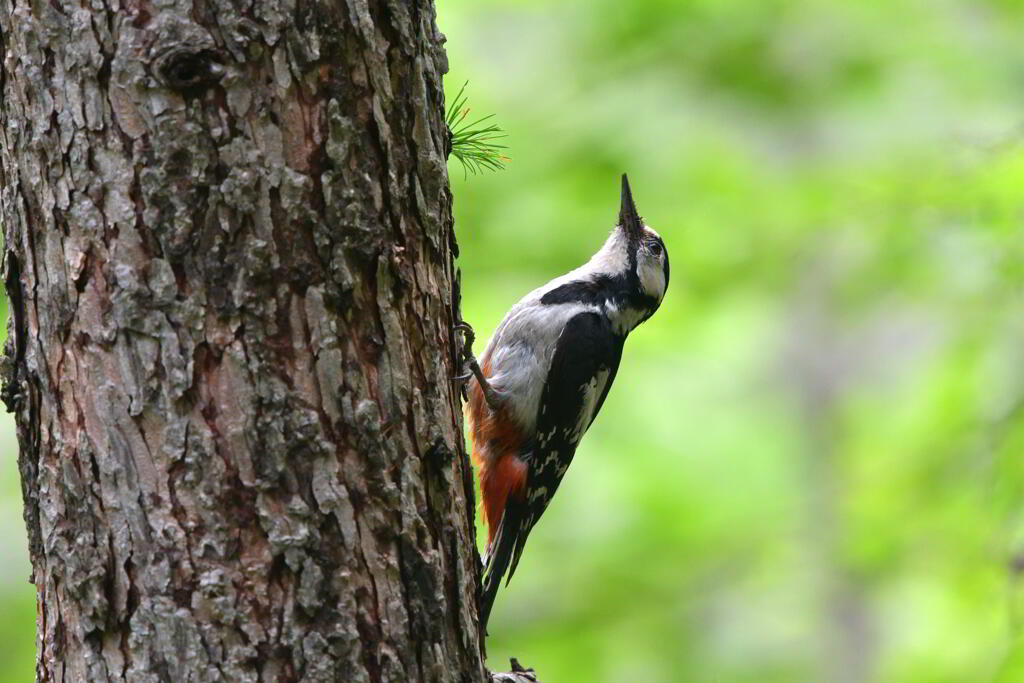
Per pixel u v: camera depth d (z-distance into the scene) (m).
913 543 16.08
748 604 20.19
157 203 5.44
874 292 17.42
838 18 19.34
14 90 5.63
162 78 5.41
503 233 17.89
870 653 21.20
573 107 18.92
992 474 13.29
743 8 18.97
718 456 21.56
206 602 5.45
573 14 19.31
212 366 5.49
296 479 5.54
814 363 23.41
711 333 20.95
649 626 19.33
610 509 19.77
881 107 19.61
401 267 5.79
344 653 5.56
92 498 5.54
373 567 5.66
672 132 18.95
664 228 18.50
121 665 5.50
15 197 5.69
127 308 5.47
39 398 5.70
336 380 5.61
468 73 18.73
